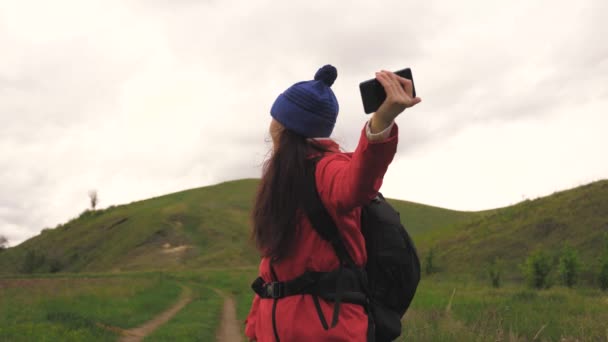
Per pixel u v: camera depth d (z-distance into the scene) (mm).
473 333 8164
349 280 2232
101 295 24172
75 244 106062
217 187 134625
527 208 52062
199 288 41750
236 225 101062
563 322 9352
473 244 48500
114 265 89000
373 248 2365
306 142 2361
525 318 9984
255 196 2357
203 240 94438
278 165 2283
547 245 42781
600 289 26031
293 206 2213
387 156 1907
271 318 2281
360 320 2230
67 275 66750
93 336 12531
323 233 2193
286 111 2342
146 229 98875
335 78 2438
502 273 39938
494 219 53719
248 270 63688
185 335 13812
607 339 7148
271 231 2244
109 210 128375
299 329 2193
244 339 14664
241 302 25547
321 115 2334
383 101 1907
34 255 98938
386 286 2373
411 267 2396
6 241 120438
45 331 11773
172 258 87812
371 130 1896
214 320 18219
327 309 2205
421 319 9805
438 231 60281
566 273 28875
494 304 13914
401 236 2398
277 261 2270
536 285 28016
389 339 2389
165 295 29266
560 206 48438
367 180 1944
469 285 32844
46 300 20359
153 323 17688
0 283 38594
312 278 2219
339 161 2195
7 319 13672
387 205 2484
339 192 2043
